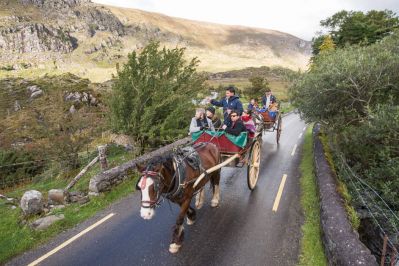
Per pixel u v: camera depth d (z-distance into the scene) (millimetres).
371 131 9414
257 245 6703
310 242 6770
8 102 35094
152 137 13727
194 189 6605
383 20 31688
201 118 9578
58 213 8383
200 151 7375
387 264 7453
